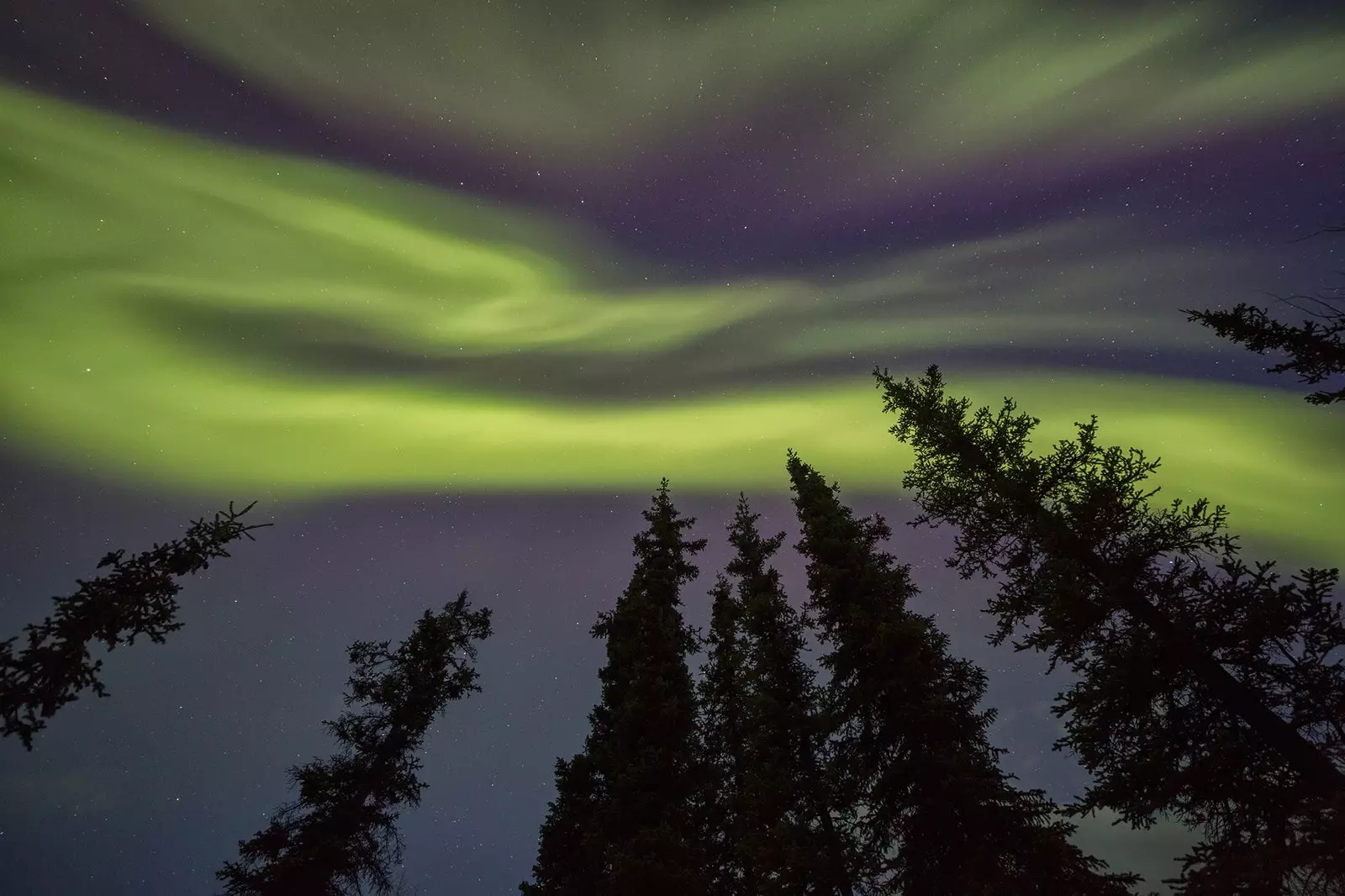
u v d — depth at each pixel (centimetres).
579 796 1842
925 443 1273
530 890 1723
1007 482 1131
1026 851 1242
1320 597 852
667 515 2242
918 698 1446
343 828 1925
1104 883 1188
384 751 2077
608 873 1545
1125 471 1037
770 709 1662
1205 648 927
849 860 1429
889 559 1752
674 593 2041
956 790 1304
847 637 1619
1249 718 889
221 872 1792
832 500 1825
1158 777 898
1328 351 857
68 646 780
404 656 2264
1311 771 838
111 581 843
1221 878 765
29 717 739
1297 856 749
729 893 1739
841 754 1565
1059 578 1020
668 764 1608
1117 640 993
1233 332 922
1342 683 847
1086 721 990
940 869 1302
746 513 2234
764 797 1525
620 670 1902
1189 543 974
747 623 1862
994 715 1448
